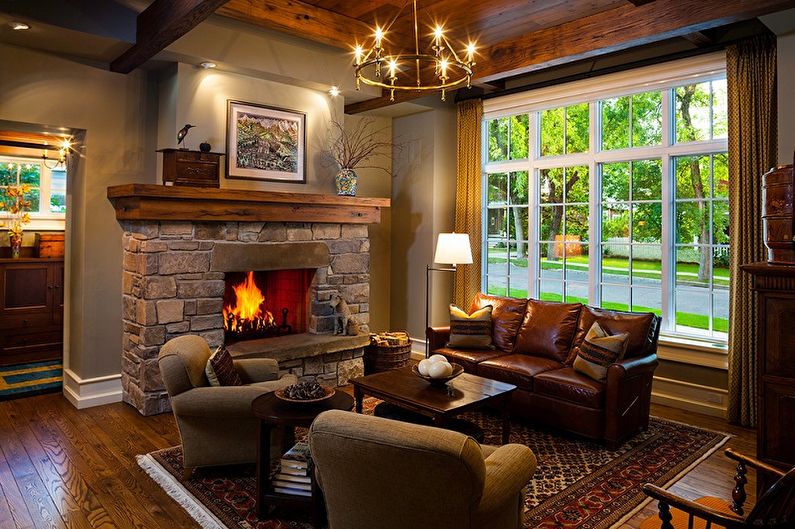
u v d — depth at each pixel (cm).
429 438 160
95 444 359
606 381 370
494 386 351
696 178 459
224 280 482
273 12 381
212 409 293
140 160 453
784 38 358
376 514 176
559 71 534
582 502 290
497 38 454
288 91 494
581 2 379
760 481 251
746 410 405
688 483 314
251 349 447
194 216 417
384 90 537
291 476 269
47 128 419
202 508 276
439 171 607
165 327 415
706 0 327
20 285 557
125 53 407
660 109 476
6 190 588
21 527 260
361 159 613
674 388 457
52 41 383
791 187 248
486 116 598
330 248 515
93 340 435
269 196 452
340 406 273
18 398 454
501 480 191
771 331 250
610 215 512
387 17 419
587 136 525
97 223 433
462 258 506
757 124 401
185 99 434
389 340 541
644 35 357
